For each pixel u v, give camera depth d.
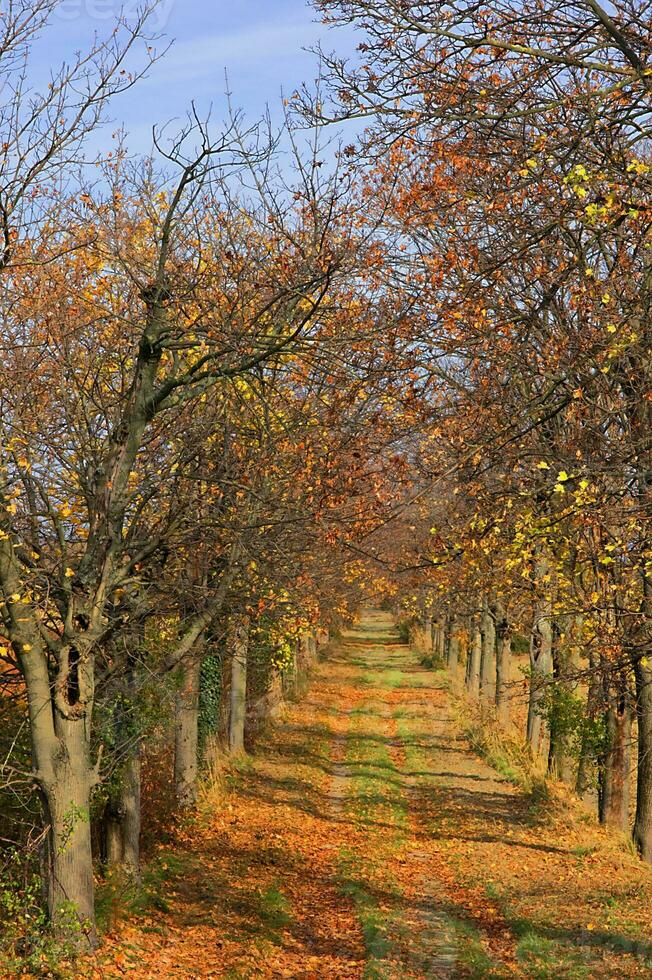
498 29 11.88
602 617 15.80
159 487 13.71
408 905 16.73
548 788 25.09
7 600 11.52
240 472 14.47
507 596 22.20
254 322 12.79
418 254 15.18
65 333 13.05
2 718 15.57
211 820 21.80
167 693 15.92
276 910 15.91
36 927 12.06
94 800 15.84
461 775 29.33
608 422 13.27
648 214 10.92
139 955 12.76
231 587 16.66
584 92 11.99
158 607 14.70
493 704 36.06
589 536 14.70
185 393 13.34
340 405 13.87
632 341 11.57
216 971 12.52
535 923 15.08
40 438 12.52
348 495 13.73
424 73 12.27
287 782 27.22
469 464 12.84
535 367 13.04
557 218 11.80
